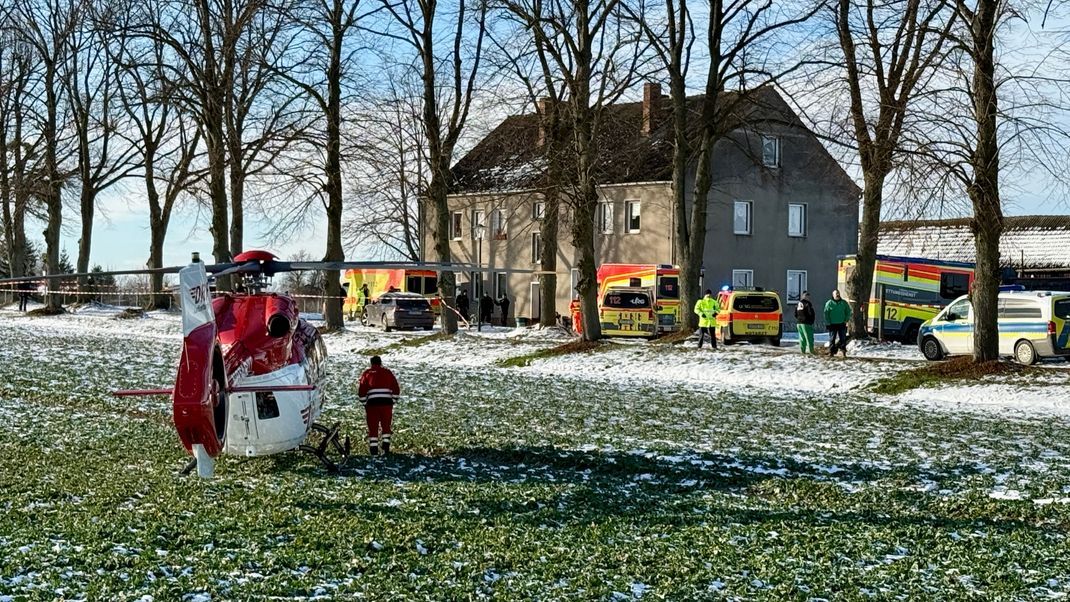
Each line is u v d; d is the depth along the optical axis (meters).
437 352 42.00
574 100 40.91
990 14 28.23
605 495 14.57
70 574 9.83
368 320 58.72
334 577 10.12
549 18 39.94
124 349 40.34
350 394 26.61
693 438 19.89
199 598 9.26
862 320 39.16
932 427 21.80
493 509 13.45
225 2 42.56
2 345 41.06
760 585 10.16
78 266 65.38
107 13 45.59
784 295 63.66
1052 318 31.19
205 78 42.75
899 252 67.50
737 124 42.28
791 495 14.73
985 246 29.83
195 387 12.34
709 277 61.12
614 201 63.78
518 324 55.25
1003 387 27.70
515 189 51.94
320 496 14.02
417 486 14.89
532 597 9.59
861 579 10.41
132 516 12.48
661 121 62.69
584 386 29.95
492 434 19.98
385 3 43.72
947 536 12.40
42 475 15.17
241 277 16.19
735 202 61.97
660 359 36.31
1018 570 10.93
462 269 15.16
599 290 53.31
